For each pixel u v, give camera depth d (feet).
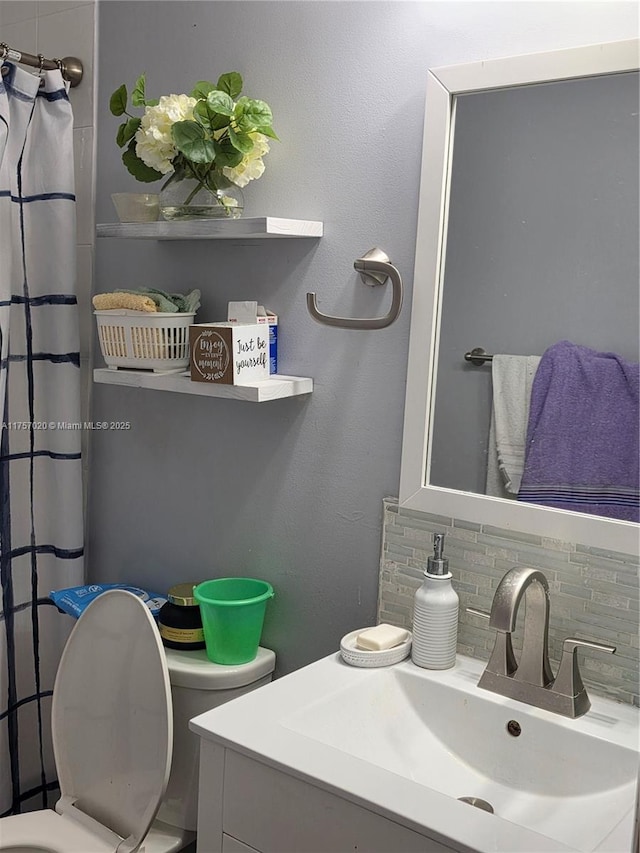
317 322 5.16
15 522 6.28
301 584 5.53
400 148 4.87
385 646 4.75
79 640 5.44
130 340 5.49
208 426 5.87
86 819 5.22
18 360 6.19
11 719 6.33
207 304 5.80
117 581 6.50
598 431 4.29
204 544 5.98
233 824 4.07
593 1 4.19
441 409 4.75
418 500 4.85
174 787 5.38
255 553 5.72
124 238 6.04
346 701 4.46
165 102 5.07
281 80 5.30
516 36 4.43
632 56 4.05
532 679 4.36
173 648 5.58
